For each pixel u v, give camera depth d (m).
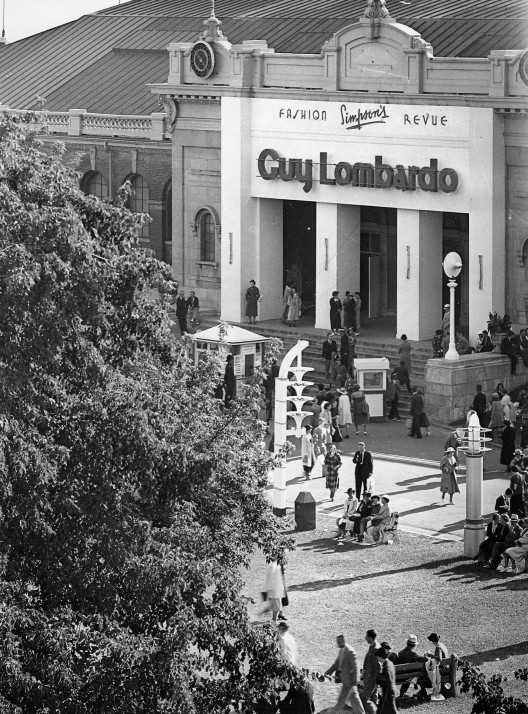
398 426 71.56
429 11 87.50
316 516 58.44
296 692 37.59
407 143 79.62
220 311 90.88
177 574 32.94
